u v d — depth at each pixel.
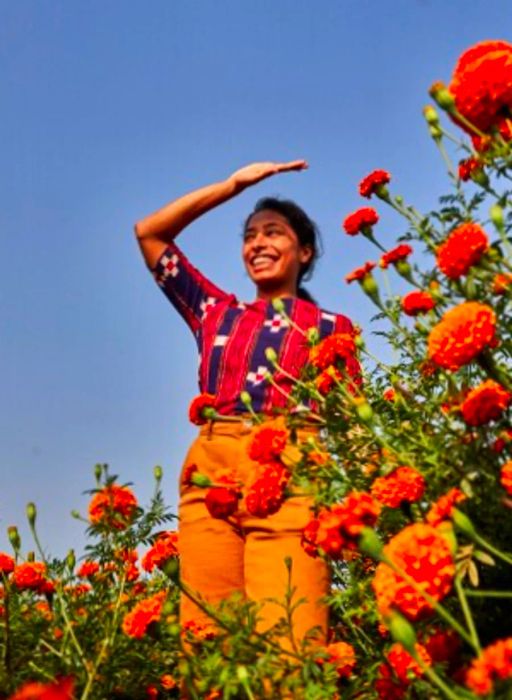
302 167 3.66
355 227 3.07
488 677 1.34
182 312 3.53
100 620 3.11
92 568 3.52
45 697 1.50
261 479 2.53
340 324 3.35
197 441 3.19
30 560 3.31
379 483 2.30
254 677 2.10
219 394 3.21
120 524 3.21
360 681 2.29
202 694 2.25
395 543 1.64
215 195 3.55
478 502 2.17
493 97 2.27
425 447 2.38
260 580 2.89
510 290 2.18
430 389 2.83
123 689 2.94
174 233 3.55
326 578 2.87
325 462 2.57
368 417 2.38
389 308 3.15
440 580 1.58
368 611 2.52
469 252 2.22
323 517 1.84
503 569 2.21
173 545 3.65
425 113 2.67
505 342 2.24
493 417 2.14
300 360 3.20
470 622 1.55
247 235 3.62
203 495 3.08
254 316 3.33
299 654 2.26
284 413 2.71
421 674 1.88
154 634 2.49
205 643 2.34
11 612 3.20
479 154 2.27
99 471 3.20
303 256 3.80
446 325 2.09
